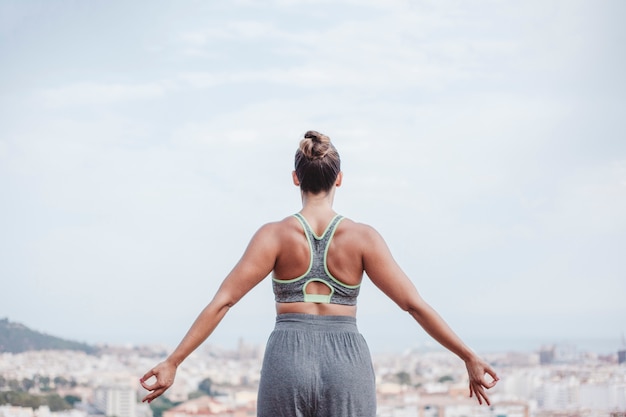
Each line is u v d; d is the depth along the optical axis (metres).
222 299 2.36
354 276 2.38
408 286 2.40
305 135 2.49
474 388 2.40
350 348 2.33
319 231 2.39
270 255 2.38
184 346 2.34
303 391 2.29
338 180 2.47
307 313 2.35
